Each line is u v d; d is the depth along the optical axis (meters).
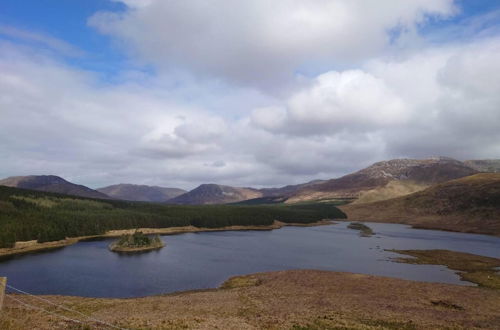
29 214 186.25
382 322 49.34
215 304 60.94
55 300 63.78
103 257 126.44
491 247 162.25
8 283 83.94
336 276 89.69
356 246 160.50
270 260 121.25
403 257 128.12
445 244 171.50
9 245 143.12
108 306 58.94
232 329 41.03
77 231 188.38
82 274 95.56
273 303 61.88
